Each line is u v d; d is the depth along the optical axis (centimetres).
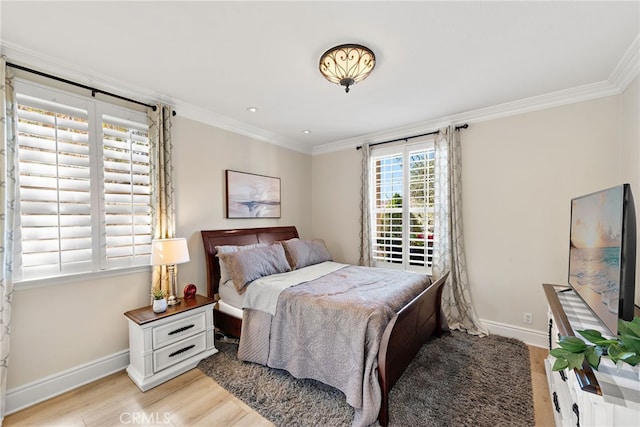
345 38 173
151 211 253
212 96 261
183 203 286
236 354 252
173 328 222
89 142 218
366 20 157
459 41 176
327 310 198
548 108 263
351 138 404
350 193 418
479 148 302
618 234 121
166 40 175
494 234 294
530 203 274
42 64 194
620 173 229
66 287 207
